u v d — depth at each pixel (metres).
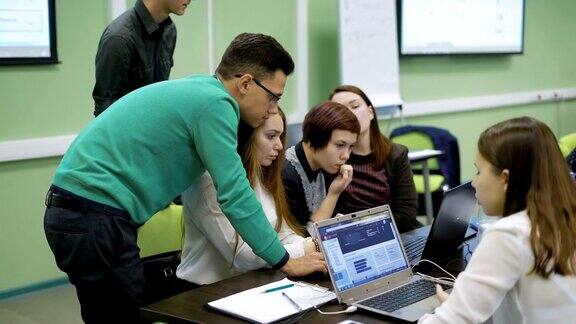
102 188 1.86
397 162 2.96
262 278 1.99
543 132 1.47
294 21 5.13
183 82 1.91
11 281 3.79
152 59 2.88
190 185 1.99
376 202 2.88
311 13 5.22
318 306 1.75
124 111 1.91
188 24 4.40
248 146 2.15
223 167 1.83
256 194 2.19
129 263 1.91
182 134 1.86
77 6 3.84
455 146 4.95
